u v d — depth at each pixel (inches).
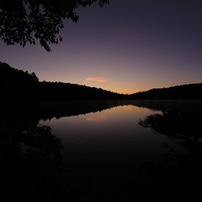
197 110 259.3
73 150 770.8
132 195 348.2
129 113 2977.4
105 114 2805.1
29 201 159.2
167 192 276.2
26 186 178.2
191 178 267.4
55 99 6633.9
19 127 328.8
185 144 267.0
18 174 191.5
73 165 559.5
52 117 2170.3
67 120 1974.7
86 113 2928.2
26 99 4416.8
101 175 470.6
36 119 1840.6
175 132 258.7
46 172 237.1
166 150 729.0
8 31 227.1
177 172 296.4
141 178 435.8
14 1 206.8
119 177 456.1
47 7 219.3
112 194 355.6
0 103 3083.2
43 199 178.5
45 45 248.8
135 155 695.7
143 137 1077.1
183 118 258.5
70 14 224.8
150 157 658.2
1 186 160.7
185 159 304.7
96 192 358.9
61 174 286.5
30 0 209.8
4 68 4143.7
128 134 1181.1
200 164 263.4
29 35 236.7
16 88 4212.6
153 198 303.6
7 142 248.7
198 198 239.0
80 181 418.0
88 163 585.0
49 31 240.2
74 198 277.3
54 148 342.6
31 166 221.9
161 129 269.3
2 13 215.8
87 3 219.8
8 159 209.8
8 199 149.4
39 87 6343.5
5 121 328.8
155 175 328.2
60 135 1145.4
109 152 744.3
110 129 1396.4
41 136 342.6
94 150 775.1
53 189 210.2
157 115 301.6
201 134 238.2
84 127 1494.8
